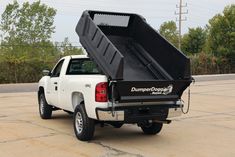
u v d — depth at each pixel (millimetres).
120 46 10367
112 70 8422
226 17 51000
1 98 19312
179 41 64312
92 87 8758
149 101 8867
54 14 66688
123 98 8539
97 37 9078
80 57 10414
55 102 11289
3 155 8047
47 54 63688
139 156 7984
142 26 10266
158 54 9836
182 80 8984
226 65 49344
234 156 8062
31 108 15250
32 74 33469
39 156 7977
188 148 8703
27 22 64750
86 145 8906
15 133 10211
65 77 10430
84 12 9883
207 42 53781
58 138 9617
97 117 8648
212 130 10812
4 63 32125
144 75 9672
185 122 12102
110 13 10305
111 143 9133
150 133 10133
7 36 64562
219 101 17688
